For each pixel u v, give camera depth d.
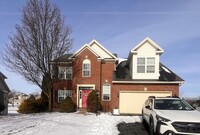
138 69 35.06
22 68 35.44
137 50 35.12
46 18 35.66
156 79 34.78
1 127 16.92
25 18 36.22
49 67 35.75
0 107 36.66
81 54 37.81
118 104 34.72
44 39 35.47
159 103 15.78
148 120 16.39
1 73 40.88
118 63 41.12
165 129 13.05
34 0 35.56
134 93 34.69
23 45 35.22
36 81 35.84
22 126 17.42
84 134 14.82
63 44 36.69
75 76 37.59
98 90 37.06
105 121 20.61
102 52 38.16
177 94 34.44
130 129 17.86
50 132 15.27
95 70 37.44
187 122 12.88
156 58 35.03
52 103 37.19
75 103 37.16
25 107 35.00
